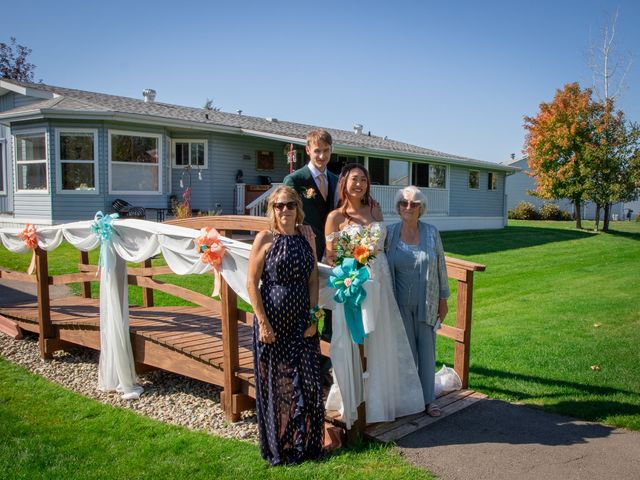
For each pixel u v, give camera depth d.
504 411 4.11
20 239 6.13
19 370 5.46
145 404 4.61
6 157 15.52
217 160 15.67
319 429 3.41
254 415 4.29
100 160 13.26
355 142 18.94
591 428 3.79
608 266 13.07
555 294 9.41
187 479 3.16
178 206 13.69
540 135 24.44
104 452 3.55
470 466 3.22
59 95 14.79
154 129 14.15
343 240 3.42
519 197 41.59
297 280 3.39
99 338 5.38
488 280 10.98
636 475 3.11
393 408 3.88
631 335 6.46
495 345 6.10
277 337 3.38
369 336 3.75
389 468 3.20
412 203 3.86
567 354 5.69
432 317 3.92
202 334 5.08
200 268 4.21
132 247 4.68
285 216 3.36
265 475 3.19
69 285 9.00
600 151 22.50
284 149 16.86
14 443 3.68
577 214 24.83
